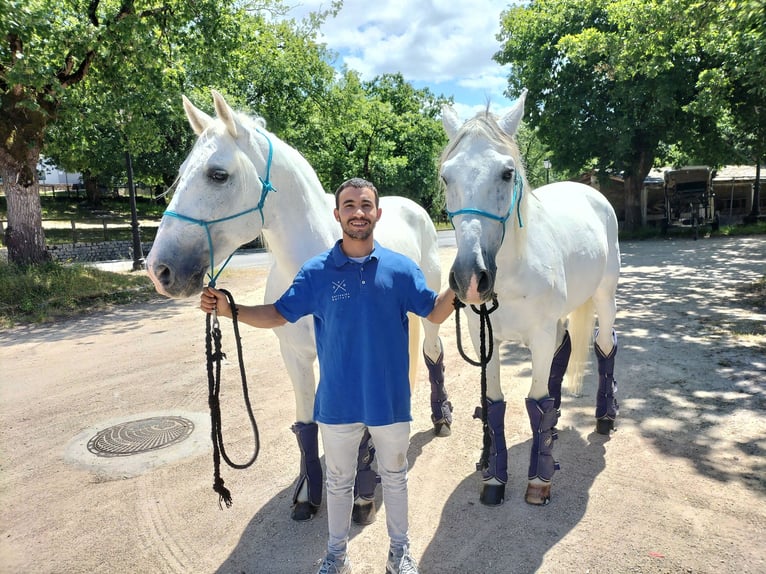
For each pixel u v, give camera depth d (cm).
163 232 196
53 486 300
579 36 1627
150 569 228
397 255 205
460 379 460
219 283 1045
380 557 231
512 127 220
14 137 916
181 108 1067
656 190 2459
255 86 1991
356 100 2373
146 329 699
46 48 895
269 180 223
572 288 297
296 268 242
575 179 2602
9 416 407
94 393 454
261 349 584
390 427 197
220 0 1022
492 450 268
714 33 945
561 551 227
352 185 193
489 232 199
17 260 956
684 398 380
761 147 1719
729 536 230
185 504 278
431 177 3194
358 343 196
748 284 813
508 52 2017
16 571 229
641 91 1614
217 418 204
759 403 362
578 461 306
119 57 940
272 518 264
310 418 260
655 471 288
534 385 266
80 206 2780
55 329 710
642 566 215
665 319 614
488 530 246
